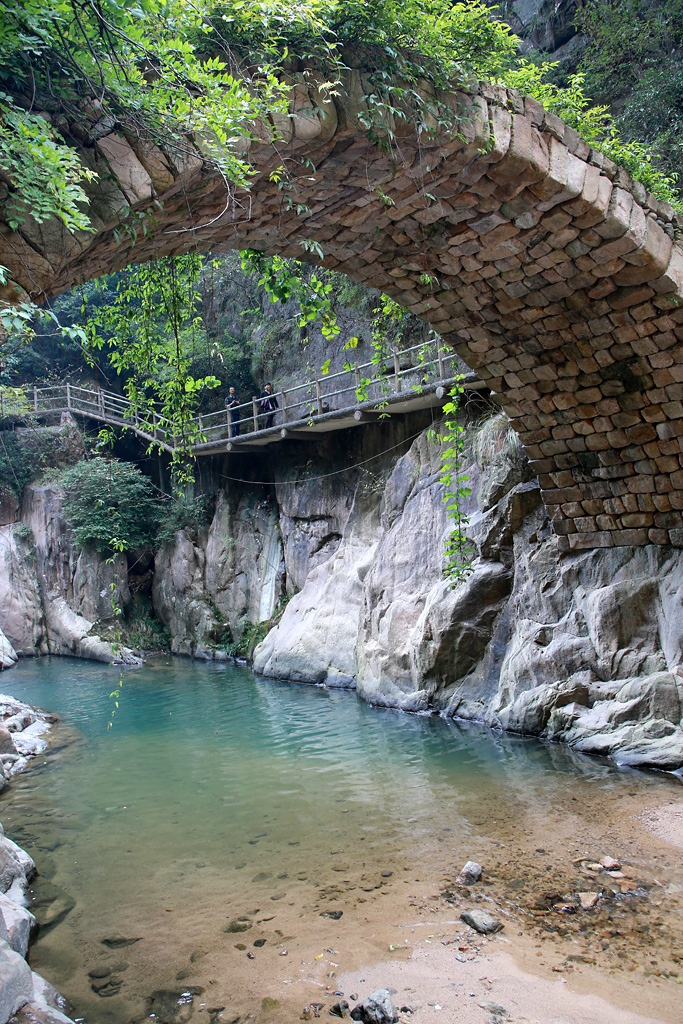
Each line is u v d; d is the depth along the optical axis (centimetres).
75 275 454
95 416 1931
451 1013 326
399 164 502
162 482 1959
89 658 1748
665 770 675
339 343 1492
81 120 346
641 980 346
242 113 375
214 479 1784
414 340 1269
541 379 820
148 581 1920
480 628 948
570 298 703
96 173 354
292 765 776
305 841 558
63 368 2162
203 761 817
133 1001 353
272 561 1561
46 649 1858
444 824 572
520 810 594
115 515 1755
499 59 539
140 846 570
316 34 419
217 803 666
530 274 679
